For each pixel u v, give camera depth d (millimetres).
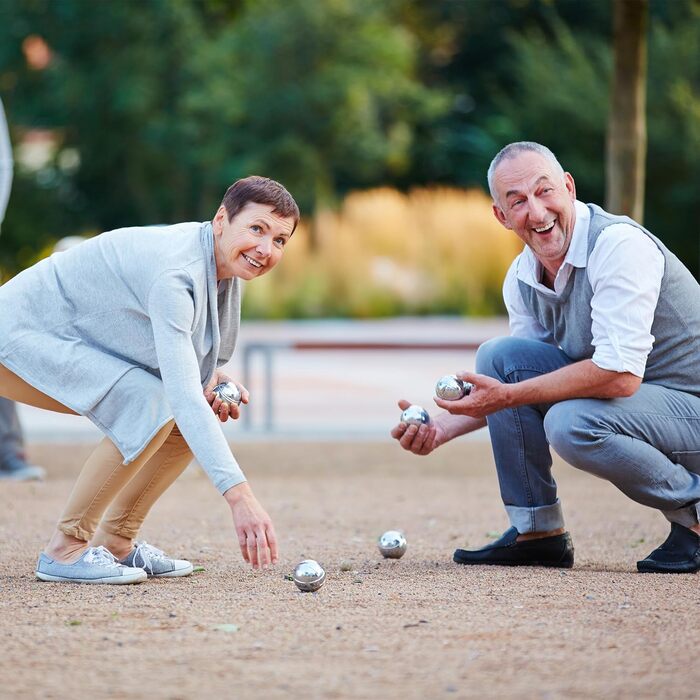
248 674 4383
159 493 6301
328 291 29000
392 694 4152
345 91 36719
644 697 4125
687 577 6168
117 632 4977
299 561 6871
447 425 6613
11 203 38406
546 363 6480
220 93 36125
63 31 37094
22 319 5883
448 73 43875
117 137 38000
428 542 7711
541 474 6570
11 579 6195
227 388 6023
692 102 33219
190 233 5828
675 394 6254
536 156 6059
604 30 39969
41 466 11641
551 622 5125
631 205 11945
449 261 29562
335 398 17156
